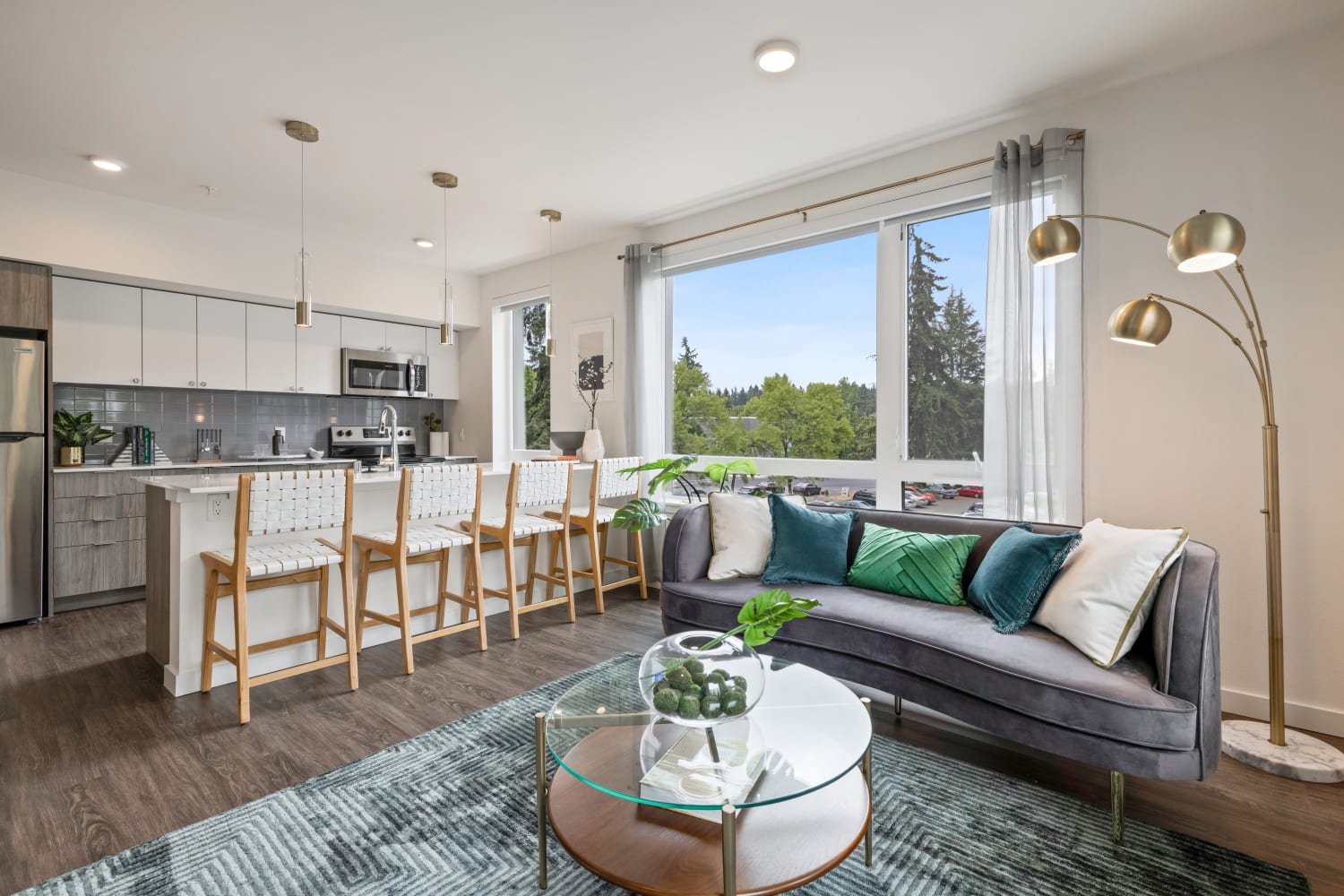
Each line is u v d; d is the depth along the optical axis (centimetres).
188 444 490
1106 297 280
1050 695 183
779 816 148
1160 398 268
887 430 354
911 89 280
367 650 324
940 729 242
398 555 295
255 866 165
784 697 180
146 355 436
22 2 217
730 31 239
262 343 490
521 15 228
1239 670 253
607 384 488
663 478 386
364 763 215
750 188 393
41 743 228
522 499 344
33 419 379
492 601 386
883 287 354
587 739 163
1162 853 170
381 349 559
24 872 162
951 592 253
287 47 246
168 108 292
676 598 290
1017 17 231
